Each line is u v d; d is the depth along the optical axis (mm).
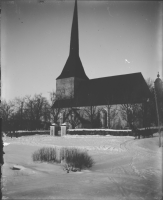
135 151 19875
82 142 28156
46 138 35062
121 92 53281
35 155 15094
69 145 25047
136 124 40312
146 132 30375
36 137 36969
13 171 10445
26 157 15438
